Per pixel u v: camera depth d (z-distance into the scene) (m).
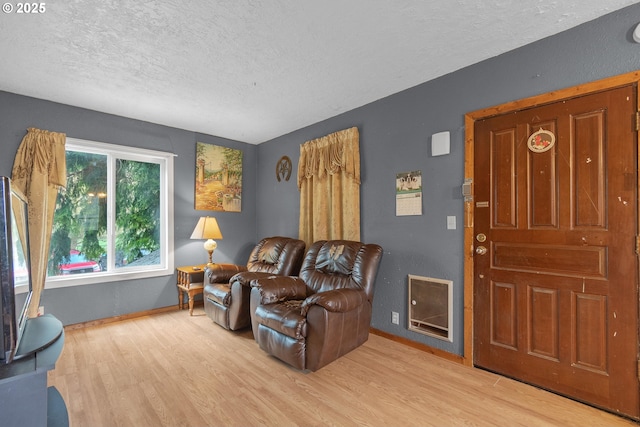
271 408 1.81
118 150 3.48
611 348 1.78
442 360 2.45
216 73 2.52
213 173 4.27
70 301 3.14
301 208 3.82
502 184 2.23
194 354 2.54
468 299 2.37
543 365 2.02
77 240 3.28
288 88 2.81
